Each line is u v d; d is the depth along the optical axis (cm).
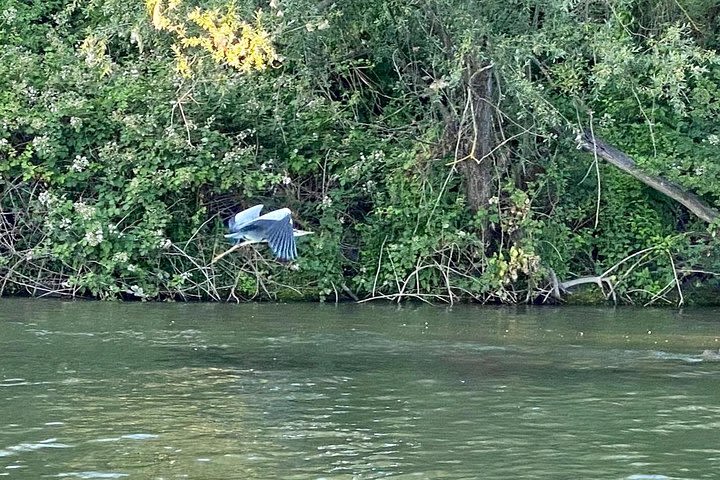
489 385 1162
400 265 1967
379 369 1249
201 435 937
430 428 970
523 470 841
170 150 1955
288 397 1091
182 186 1944
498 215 1944
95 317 1677
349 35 1945
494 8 1786
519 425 984
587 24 1750
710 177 1919
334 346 1414
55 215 1948
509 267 1914
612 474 832
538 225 1930
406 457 873
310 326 1606
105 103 1970
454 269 1966
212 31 1463
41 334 1480
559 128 1945
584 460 870
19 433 938
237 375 1205
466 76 1859
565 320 1717
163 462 854
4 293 1986
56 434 936
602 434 952
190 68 1767
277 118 1972
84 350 1355
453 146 1955
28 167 1944
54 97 1972
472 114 1858
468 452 890
